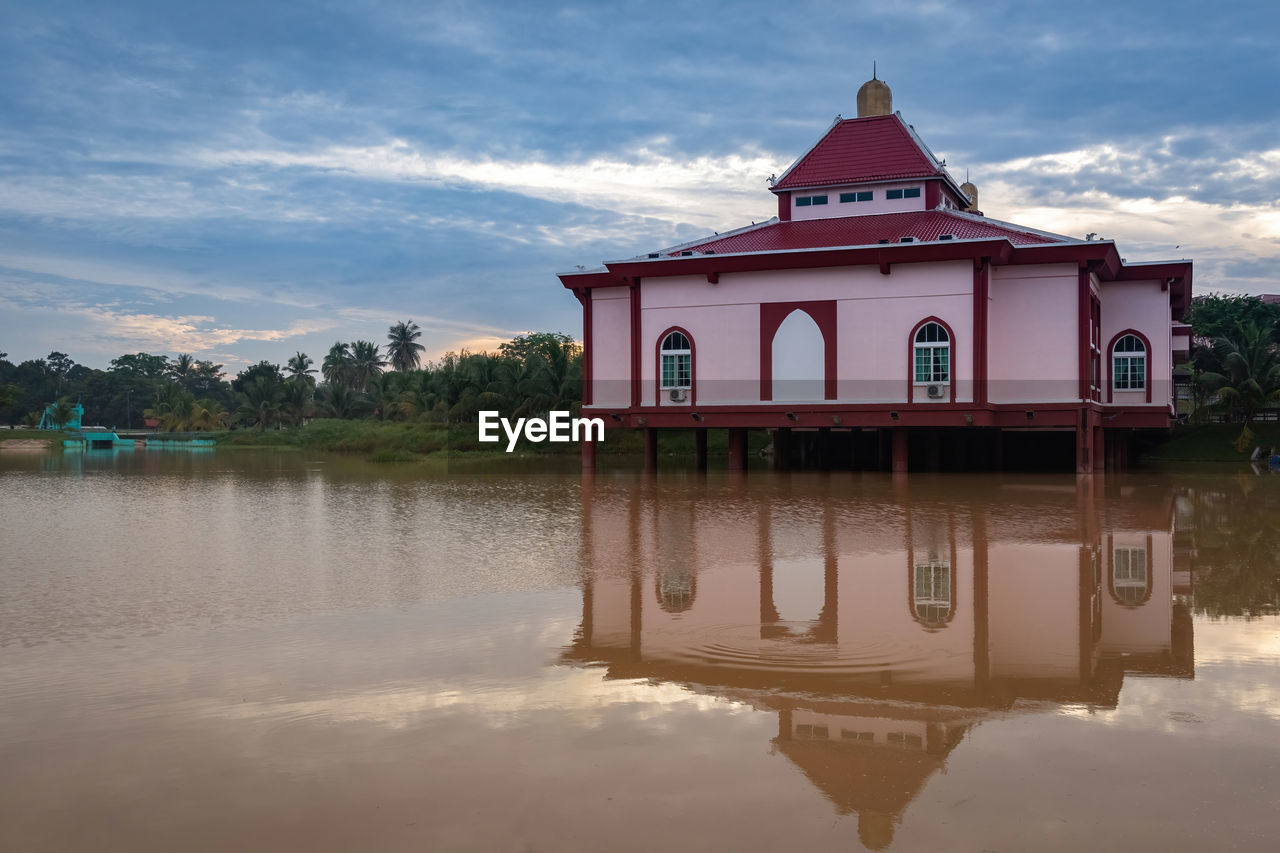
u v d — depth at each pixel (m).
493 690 6.27
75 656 7.26
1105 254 25.28
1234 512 17.03
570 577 10.70
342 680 6.53
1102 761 4.96
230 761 5.00
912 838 4.07
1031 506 18.06
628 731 5.44
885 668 6.86
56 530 15.66
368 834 4.15
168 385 100.56
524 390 51.16
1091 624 8.30
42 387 126.12
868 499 19.64
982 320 25.08
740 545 13.10
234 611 8.93
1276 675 6.68
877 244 25.59
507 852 3.97
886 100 35.03
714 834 4.12
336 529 15.53
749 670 6.81
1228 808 4.38
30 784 4.73
